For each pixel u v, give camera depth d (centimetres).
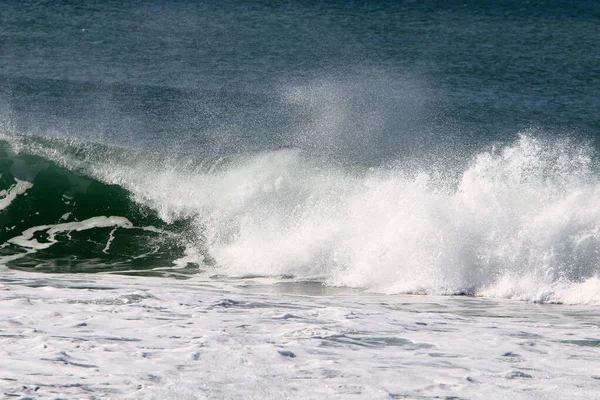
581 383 1748
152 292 2789
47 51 11581
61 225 4309
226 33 13950
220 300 2712
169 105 7956
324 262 3662
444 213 3547
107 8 16212
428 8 18388
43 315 2286
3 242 4100
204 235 4172
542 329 2431
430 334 2259
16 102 7912
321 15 16638
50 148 4825
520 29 15750
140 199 4481
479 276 3372
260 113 7706
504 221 3459
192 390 1612
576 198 3572
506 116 8000
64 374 1697
